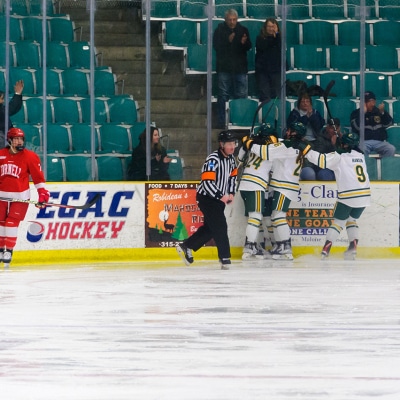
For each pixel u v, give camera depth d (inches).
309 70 1295.5
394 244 1226.0
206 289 873.5
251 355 571.5
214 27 1259.2
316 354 574.2
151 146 1195.3
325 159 1163.9
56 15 1264.8
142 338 625.6
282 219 1172.5
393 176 1250.6
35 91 1234.6
